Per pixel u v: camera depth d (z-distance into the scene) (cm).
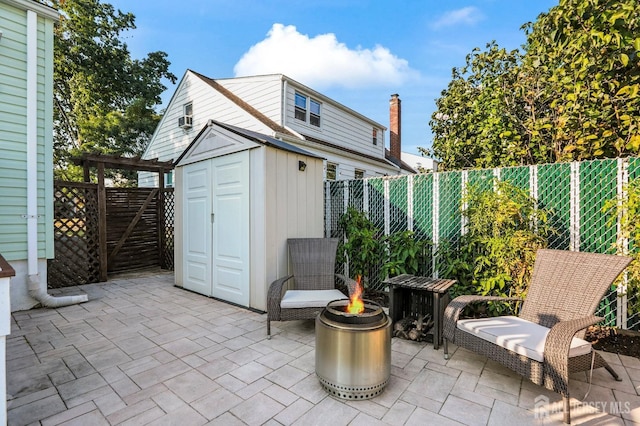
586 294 245
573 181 349
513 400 218
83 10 1312
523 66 489
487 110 553
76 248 569
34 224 423
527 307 277
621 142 351
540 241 335
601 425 192
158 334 335
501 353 228
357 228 481
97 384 237
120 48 1467
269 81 911
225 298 454
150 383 239
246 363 271
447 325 274
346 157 1095
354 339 213
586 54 346
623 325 327
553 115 459
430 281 332
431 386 236
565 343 197
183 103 1040
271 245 407
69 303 439
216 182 466
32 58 426
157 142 1143
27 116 423
